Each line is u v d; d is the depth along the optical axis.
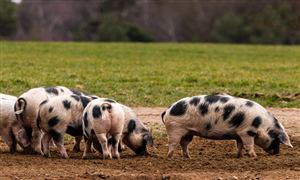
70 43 60.72
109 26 86.31
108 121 17.36
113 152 17.77
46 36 104.25
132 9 99.00
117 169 16.30
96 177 15.24
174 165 16.72
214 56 48.75
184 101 17.66
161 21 100.25
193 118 17.48
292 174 15.45
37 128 18.36
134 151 18.41
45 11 107.44
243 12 97.06
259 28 90.12
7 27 91.31
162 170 16.16
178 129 17.61
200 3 101.81
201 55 49.41
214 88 30.06
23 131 18.44
